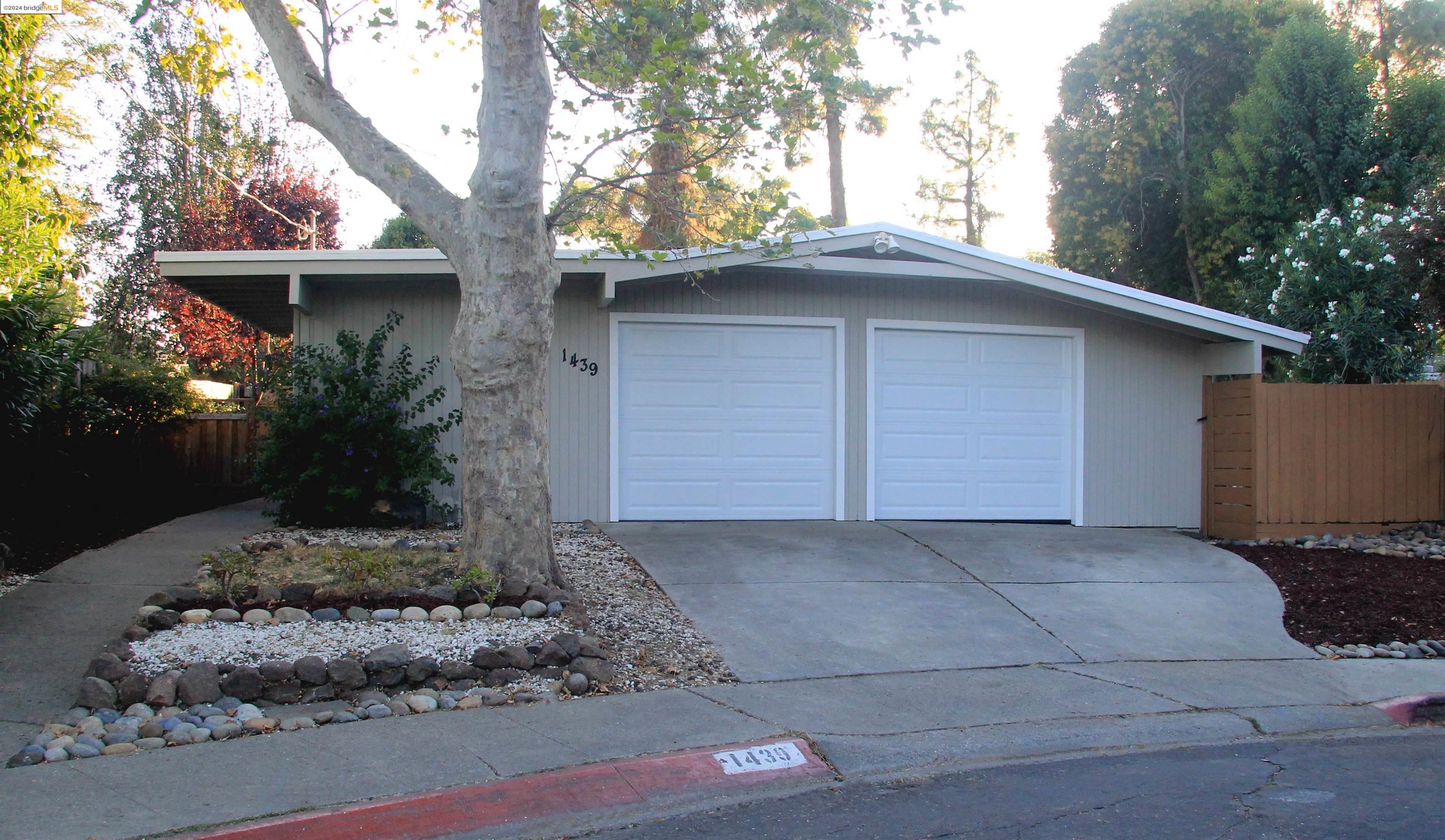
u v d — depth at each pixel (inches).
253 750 204.5
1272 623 339.9
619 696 245.9
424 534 392.8
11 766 193.5
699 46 362.9
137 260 867.4
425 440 413.7
